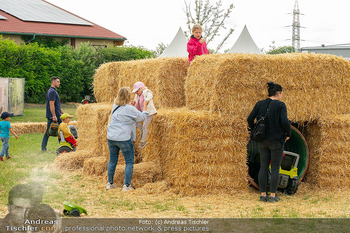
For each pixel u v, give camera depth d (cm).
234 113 716
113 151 745
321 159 772
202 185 704
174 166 734
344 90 793
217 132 703
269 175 752
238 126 713
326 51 2481
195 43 871
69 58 3319
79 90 3381
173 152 731
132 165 738
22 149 1179
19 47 2878
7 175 809
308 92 761
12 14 3916
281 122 668
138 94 788
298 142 810
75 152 990
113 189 741
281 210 602
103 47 4144
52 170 901
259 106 688
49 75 3105
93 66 3503
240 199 684
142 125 825
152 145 805
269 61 729
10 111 2230
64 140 1073
